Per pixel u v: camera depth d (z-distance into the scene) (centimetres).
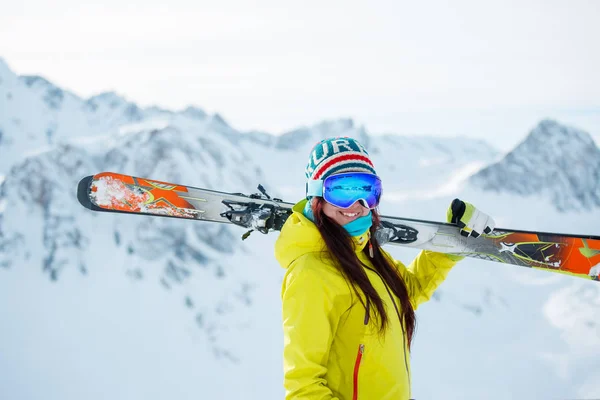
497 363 2275
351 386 173
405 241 250
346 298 171
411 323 192
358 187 173
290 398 169
